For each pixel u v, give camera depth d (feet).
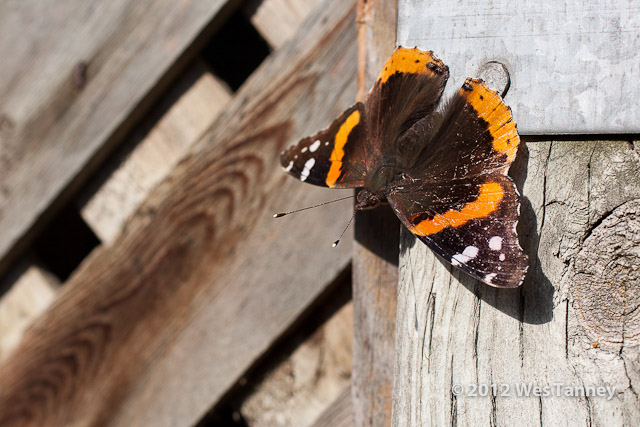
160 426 1.68
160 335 1.68
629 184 1.48
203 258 1.67
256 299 1.65
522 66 1.50
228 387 1.66
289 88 1.65
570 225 1.48
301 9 1.66
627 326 1.47
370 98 1.55
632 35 1.49
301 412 1.66
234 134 1.66
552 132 1.49
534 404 1.47
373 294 1.59
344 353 1.65
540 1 1.50
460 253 1.48
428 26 1.51
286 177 1.65
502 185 1.48
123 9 1.68
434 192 1.51
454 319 1.49
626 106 1.48
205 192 1.67
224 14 1.67
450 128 1.51
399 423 1.49
